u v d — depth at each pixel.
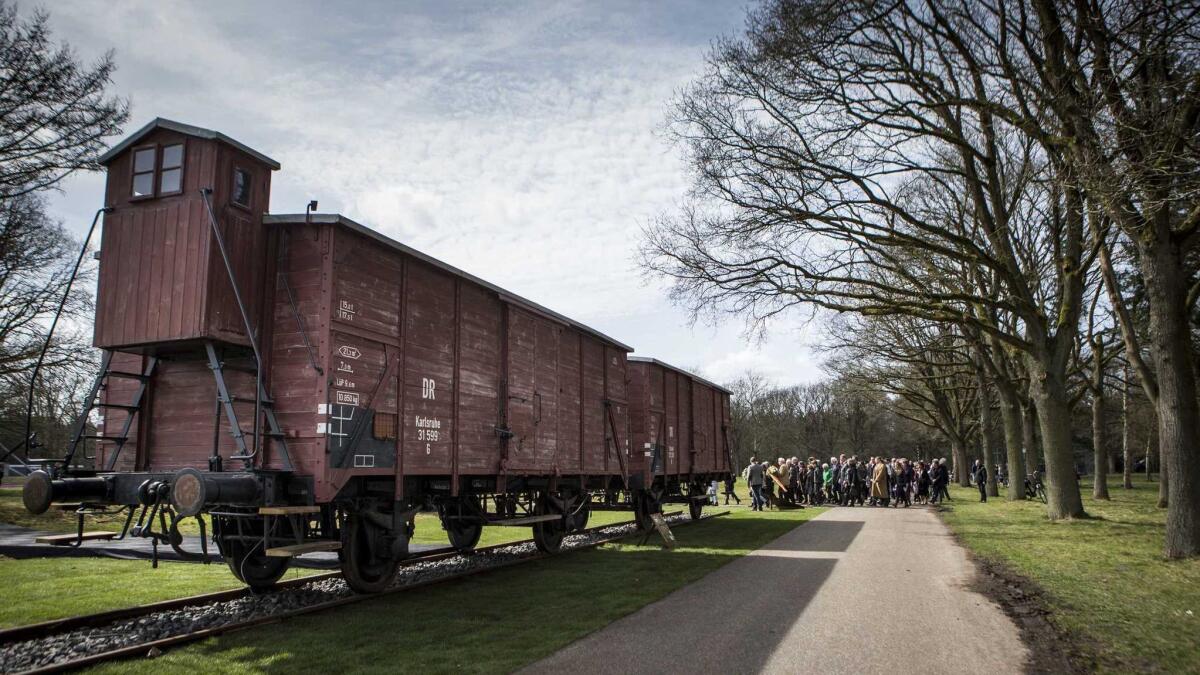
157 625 7.46
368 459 8.72
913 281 18.47
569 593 9.40
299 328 8.33
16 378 22.67
